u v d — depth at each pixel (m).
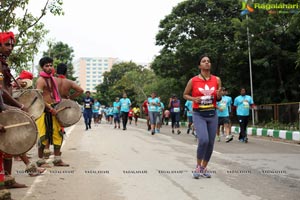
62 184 6.31
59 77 8.45
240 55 28.48
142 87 53.50
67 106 7.85
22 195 5.57
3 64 5.57
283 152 11.17
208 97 6.91
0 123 5.07
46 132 7.71
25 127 5.16
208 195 5.68
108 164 8.30
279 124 20.12
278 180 6.85
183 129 23.89
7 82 5.74
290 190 6.05
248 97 14.83
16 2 10.55
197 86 6.96
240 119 14.74
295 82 27.89
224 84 30.78
